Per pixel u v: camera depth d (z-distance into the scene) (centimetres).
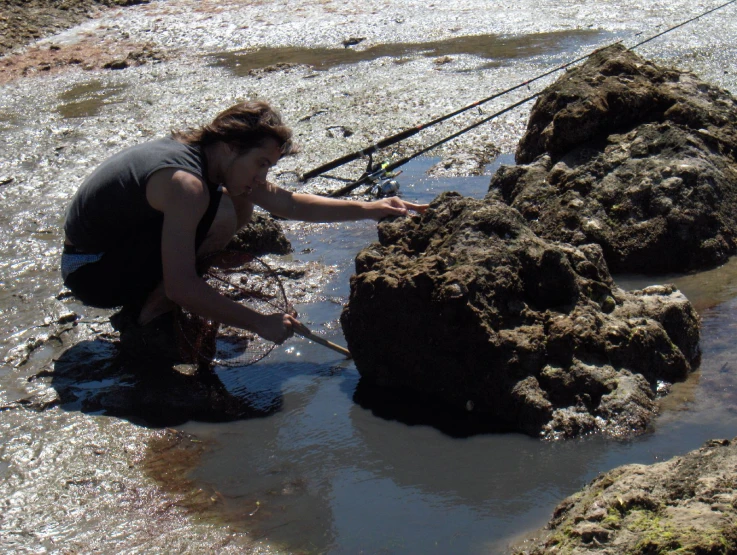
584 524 230
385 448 314
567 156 496
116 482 298
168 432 329
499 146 655
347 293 440
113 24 1187
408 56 934
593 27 991
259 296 401
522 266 350
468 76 836
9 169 662
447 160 630
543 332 335
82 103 842
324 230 530
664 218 450
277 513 278
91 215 355
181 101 827
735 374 342
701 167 464
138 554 261
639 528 224
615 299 361
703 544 212
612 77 514
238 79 893
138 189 343
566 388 323
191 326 373
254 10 1214
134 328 385
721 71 788
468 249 349
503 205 365
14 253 498
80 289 377
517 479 289
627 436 309
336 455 311
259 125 339
